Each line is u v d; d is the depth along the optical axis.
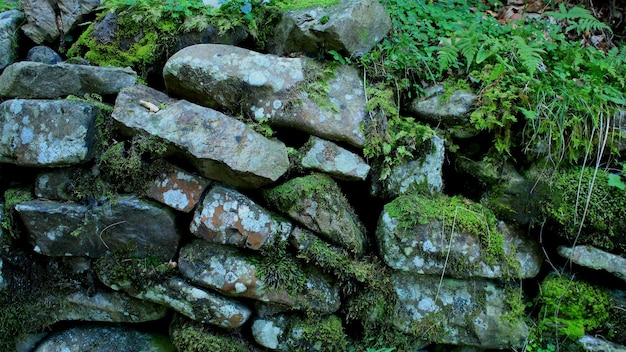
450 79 2.78
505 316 2.63
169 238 2.50
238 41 2.81
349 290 2.60
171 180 2.46
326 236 2.52
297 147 2.67
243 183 2.47
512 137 2.70
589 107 2.64
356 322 2.74
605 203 2.56
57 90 2.54
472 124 2.68
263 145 2.40
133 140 2.40
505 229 2.68
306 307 2.54
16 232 2.55
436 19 3.16
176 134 2.35
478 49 2.83
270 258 2.50
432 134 2.62
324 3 2.78
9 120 2.41
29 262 2.61
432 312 2.63
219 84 2.54
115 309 2.63
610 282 2.68
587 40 3.57
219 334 2.57
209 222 2.42
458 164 2.82
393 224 2.57
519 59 2.82
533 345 2.67
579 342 2.60
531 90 2.64
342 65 2.71
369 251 2.73
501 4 3.62
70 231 2.47
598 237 2.61
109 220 2.46
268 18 2.88
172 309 2.68
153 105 2.46
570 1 3.76
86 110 2.40
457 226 2.57
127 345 2.68
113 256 2.53
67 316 2.67
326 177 2.58
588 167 2.69
